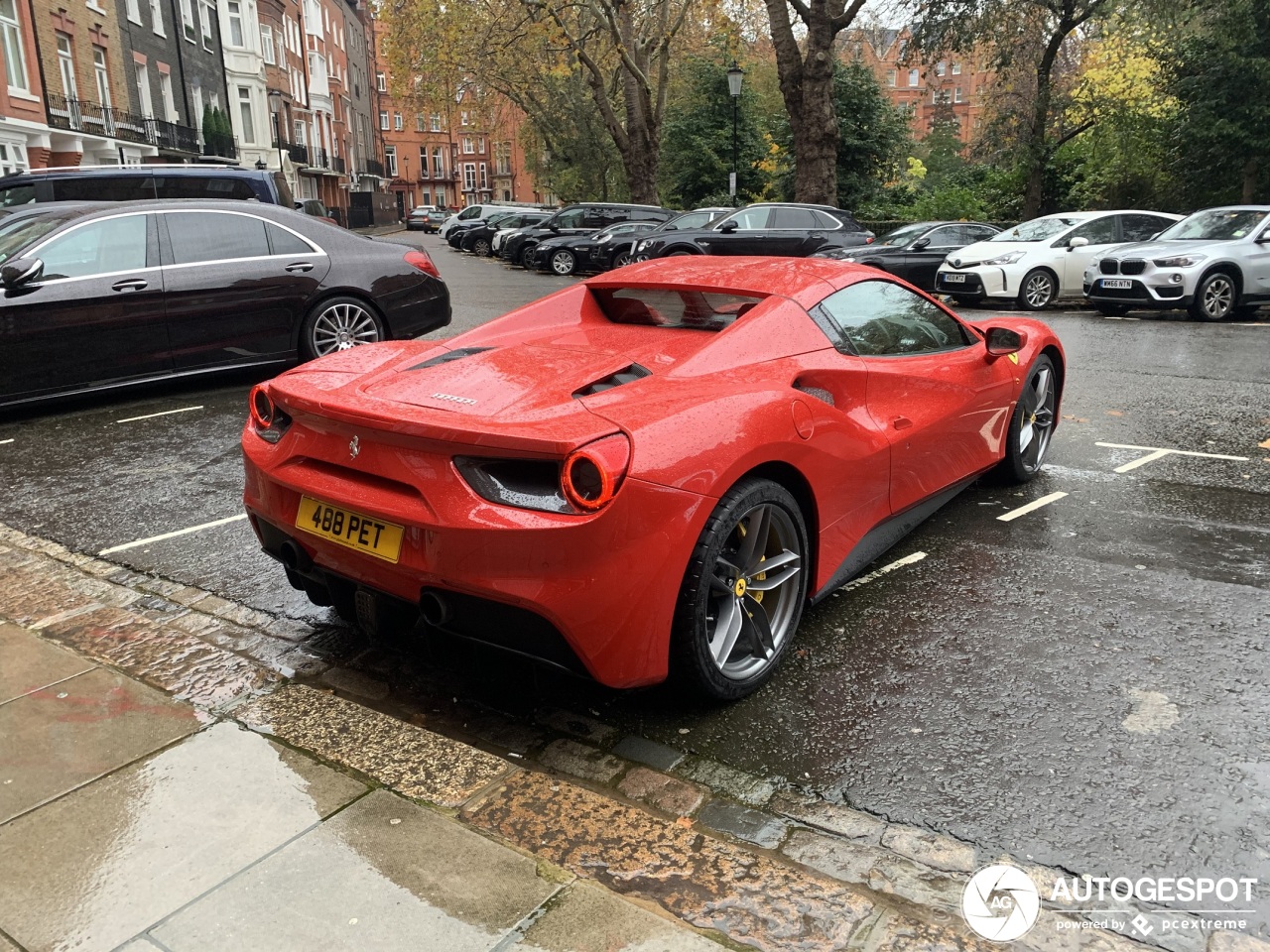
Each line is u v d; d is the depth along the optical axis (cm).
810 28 1886
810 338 325
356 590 281
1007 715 272
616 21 2561
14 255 646
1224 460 540
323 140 5938
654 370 287
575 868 210
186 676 301
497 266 2609
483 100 4025
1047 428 509
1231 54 2095
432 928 189
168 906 196
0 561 407
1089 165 2838
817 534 306
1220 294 1230
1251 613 337
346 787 239
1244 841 215
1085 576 374
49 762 250
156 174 995
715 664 269
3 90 2147
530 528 229
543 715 281
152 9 3197
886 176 3117
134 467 550
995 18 2330
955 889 203
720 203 3372
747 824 228
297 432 284
